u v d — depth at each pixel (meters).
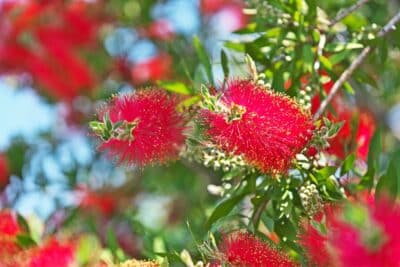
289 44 0.97
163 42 1.45
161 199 1.41
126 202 1.39
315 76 0.94
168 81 0.97
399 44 0.97
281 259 0.83
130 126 0.84
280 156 0.82
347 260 0.66
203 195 1.33
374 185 0.91
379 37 0.95
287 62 0.96
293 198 0.88
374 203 0.77
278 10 0.97
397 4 1.19
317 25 0.97
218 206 0.91
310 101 0.91
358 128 0.97
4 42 1.47
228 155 0.85
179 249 1.04
